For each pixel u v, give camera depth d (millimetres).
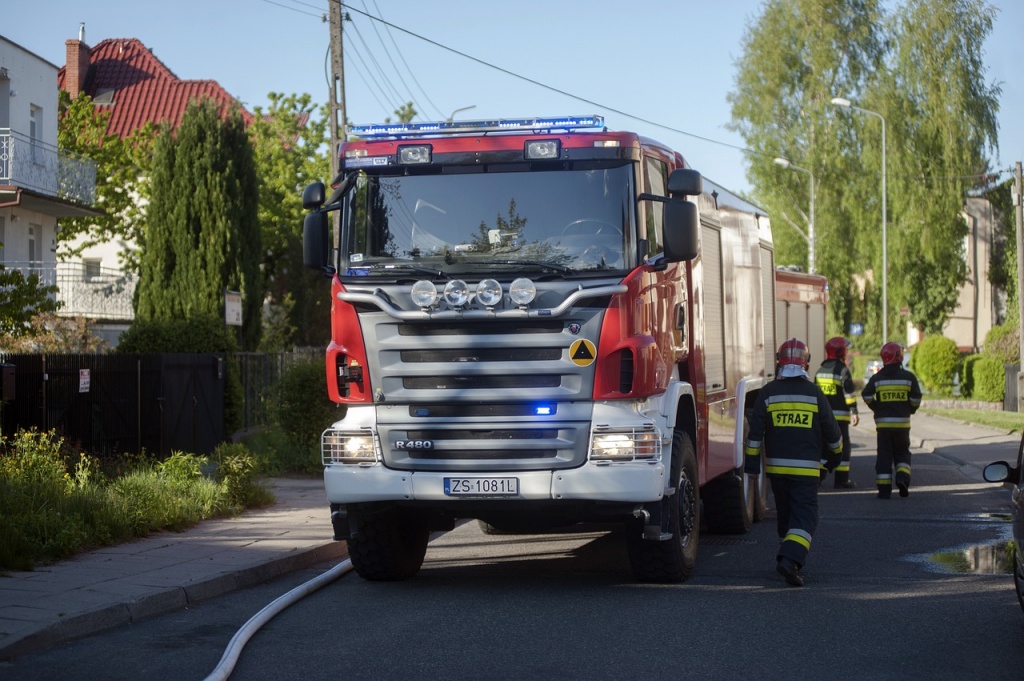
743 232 12688
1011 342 38969
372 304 8547
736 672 6352
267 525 11688
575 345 8266
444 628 7531
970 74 47375
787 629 7418
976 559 10281
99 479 12430
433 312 8352
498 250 8578
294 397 17797
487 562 10391
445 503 8430
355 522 8922
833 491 16141
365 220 8844
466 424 8398
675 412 8875
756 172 49812
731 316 11734
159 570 9031
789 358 9273
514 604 8312
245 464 13398
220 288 25656
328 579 9250
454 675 6340
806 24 49469
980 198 54844
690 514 9312
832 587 8906
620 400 8320
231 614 8039
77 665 6543
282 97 40531
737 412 11805
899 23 48281
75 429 15039
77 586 8289
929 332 51000
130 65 49469
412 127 9031
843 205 48344
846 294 50688
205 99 26234
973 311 62656
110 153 37969
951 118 46562
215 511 12320
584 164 8625
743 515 11805
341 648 7000
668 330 9039
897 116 47062
